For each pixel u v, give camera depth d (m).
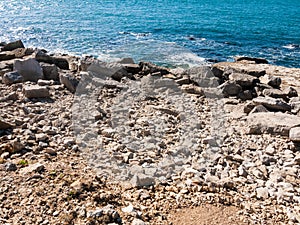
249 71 13.52
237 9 66.62
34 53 12.97
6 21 39.38
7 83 10.72
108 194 5.53
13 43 15.02
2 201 5.13
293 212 5.81
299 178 6.97
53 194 5.35
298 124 8.90
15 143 6.59
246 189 6.41
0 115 8.16
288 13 63.53
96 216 4.91
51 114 8.75
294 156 7.96
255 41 36.62
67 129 7.98
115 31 37.47
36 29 35.06
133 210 5.21
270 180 6.84
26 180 5.63
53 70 11.72
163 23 45.12
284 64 27.42
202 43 34.12
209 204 5.77
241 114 10.38
